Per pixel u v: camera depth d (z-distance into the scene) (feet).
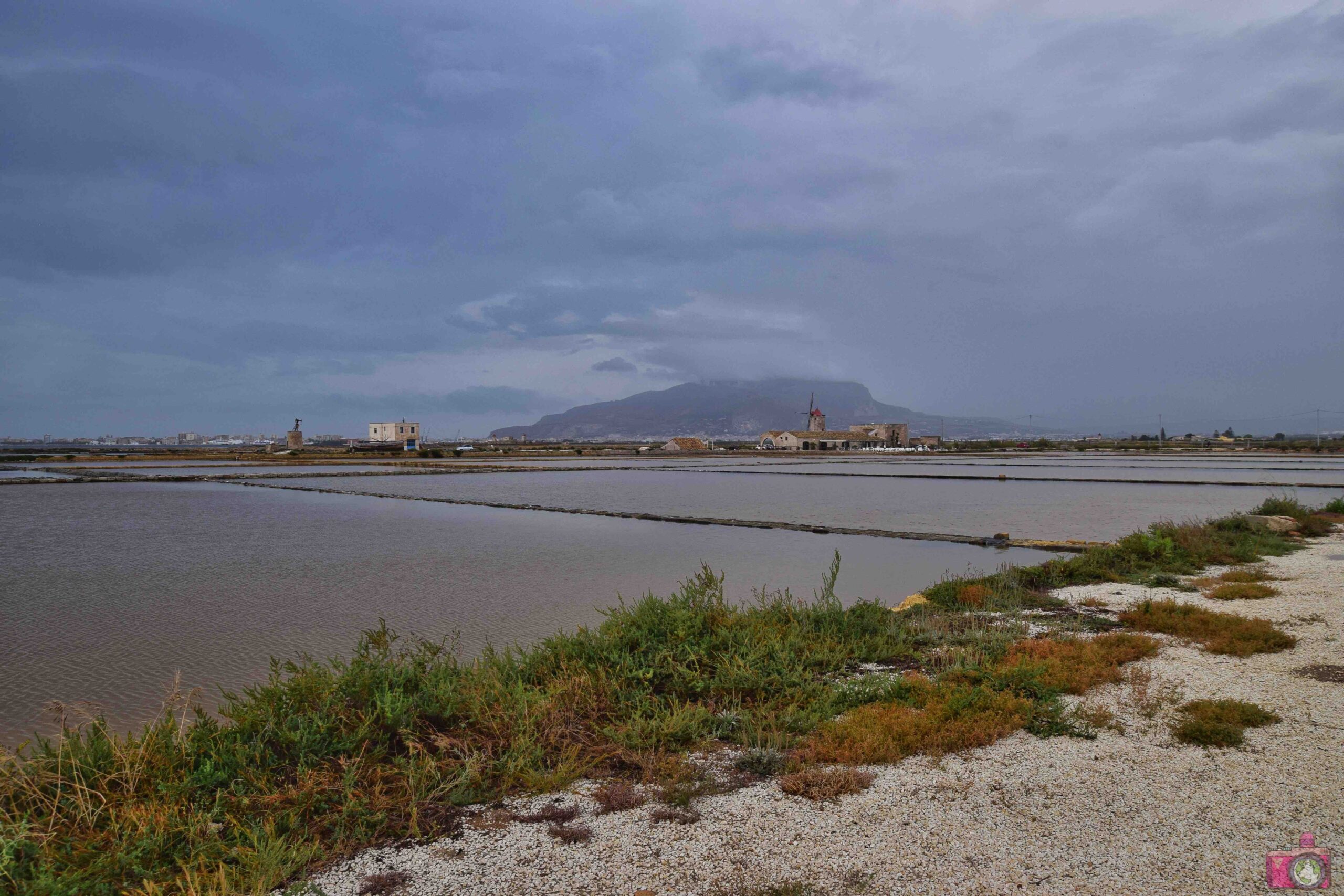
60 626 45.21
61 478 203.41
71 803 17.42
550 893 14.67
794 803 18.35
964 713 23.44
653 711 24.70
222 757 19.72
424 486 186.19
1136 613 37.45
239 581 60.08
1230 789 18.25
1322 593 42.52
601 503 136.56
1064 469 256.32
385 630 29.30
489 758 21.21
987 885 14.46
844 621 36.60
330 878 15.51
